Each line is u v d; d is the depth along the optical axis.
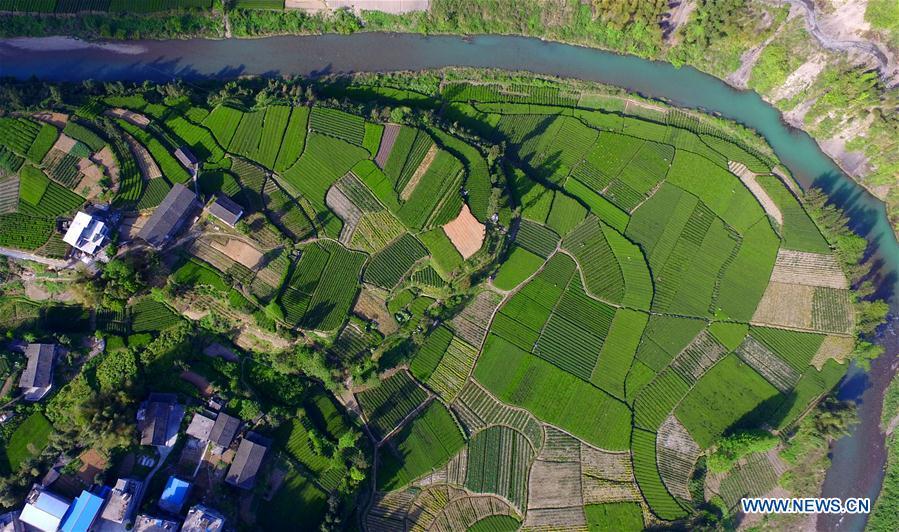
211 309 67.69
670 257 77.88
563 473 71.44
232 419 63.56
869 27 77.56
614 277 76.50
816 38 78.31
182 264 67.31
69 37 77.00
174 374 65.00
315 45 80.38
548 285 75.50
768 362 76.25
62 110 70.00
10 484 58.44
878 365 77.88
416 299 72.25
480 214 73.62
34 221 65.25
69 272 65.31
